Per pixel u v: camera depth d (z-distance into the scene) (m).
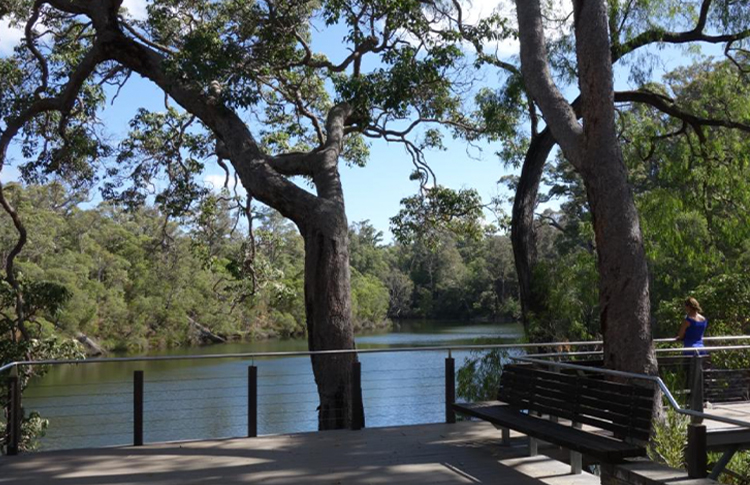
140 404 7.18
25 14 15.30
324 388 10.28
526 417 6.41
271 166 12.16
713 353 12.84
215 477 5.84
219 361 38.50
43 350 14.85
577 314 14.68
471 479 5.67
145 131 16.91
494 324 69.94
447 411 8.17
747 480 8.51
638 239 7.52
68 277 40.81
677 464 5.89
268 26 12.74
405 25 12.86
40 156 16.23
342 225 10.82
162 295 45.84
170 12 14.93
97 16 12.69
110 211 48.47
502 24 13.81
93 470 6.13
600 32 7.63
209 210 17.78
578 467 5.80
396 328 69.94
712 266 17.16
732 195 14.66
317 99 16.88
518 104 14.66
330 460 6.37
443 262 81.94
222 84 12.27
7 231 39.06
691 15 13.87
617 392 5.43
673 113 14.18
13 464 6.39
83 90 15.63
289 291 17.39
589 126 7.68
